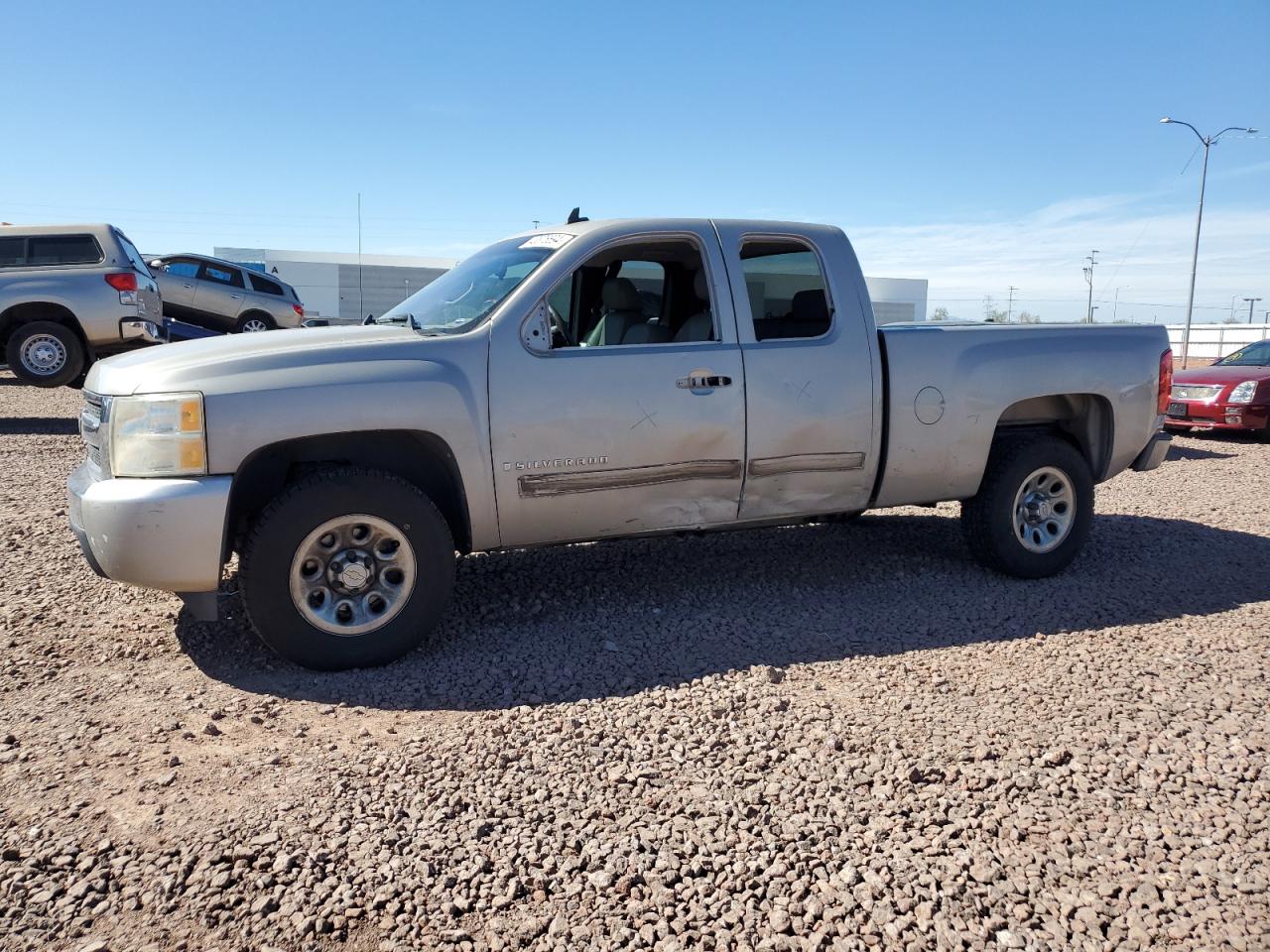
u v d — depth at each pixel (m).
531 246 4.89
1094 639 4.59
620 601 5.10
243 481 4.23
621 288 5.01
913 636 4.61
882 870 2.68
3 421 12.10
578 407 4.43
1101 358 5.62
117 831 2.81
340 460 4.34
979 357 5.32
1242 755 3.37
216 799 3.00
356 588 4.11
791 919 2.48
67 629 4.57
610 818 2.94
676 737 3.48
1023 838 2.85
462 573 5.57
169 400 3.87
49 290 12.16
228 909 2.48
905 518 7.30
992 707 3.76
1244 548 6.49
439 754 3.32
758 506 4.95
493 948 2.37
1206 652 4.43
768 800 3.05
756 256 5.04
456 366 4.25
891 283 57.16
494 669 4.14
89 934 2.38
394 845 2.77
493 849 2.76
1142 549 6.40
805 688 3.94
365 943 2.38
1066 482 5.55
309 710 3.72
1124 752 3.38
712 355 4.71
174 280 19.28
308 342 4.27
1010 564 5.52
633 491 4.62
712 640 4.52
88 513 3.87
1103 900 2.57
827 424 4.96
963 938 2.41
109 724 3.56
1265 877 2.67
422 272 54.09
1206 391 13.23
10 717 3.61
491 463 4.32
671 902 2.54
